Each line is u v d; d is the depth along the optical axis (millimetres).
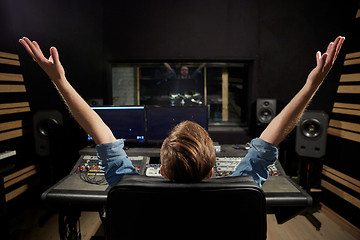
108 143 655
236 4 3361
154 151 2021
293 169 3436
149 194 526
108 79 3543
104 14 3389
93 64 3418
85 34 3346
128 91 3902
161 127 2135
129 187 529
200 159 540
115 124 2148
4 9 2707
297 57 3311
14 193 2801
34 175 3119
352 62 2715
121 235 560
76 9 3277
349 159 2693
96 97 3477
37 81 3100
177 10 3391
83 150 2062
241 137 3586
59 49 3236
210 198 524
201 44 3428
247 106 3666
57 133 2736
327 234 2488
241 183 539
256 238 553
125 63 3629
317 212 2965
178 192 520
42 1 3064
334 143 2922
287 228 2572
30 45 557
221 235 548
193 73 4219
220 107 4199
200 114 2102
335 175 2891
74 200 1622
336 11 2994
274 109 3182
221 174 1890
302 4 3209
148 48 3439
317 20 3150
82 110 625
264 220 546
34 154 3133
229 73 4172
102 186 1733
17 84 2859
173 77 4199
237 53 3424
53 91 3229
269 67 3412
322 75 552
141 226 548
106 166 667
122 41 3424
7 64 2732
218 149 2031
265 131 688
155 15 3398
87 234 2416
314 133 2674
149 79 4203
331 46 534
